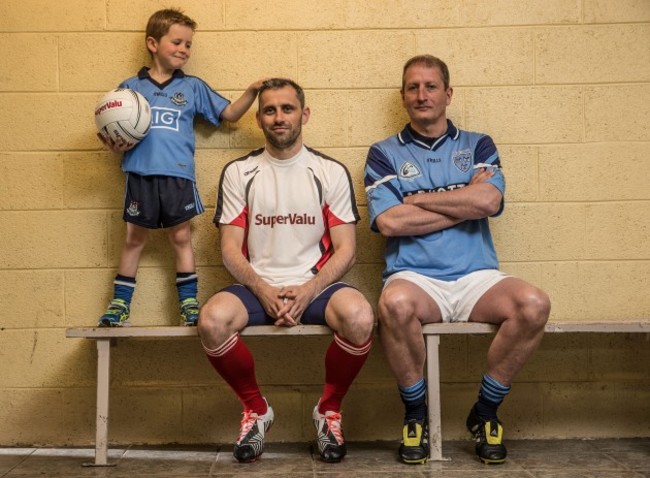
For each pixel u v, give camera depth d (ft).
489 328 9.00
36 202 10.39
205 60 10.46
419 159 9.94
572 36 10.57
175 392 10.38
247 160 9.91
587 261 10.54
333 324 8.86
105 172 10.44
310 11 10.49
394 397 10.43
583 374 10.46
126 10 10.44
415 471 8.52
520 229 10.58
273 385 10.43
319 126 10.53
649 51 10.52
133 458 9.41
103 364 9.13
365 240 10.54
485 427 8.98
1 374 10.32
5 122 10.39
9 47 10.39
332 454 8.98
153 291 10.43
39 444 10.29
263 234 9.71
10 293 10.36
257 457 9.16
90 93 10.44
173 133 9.93
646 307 10.48
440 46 10.55
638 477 8.18
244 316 8.98
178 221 9.87
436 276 9.54
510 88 10.54
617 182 10.55
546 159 10.51
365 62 10.53
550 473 8.39
